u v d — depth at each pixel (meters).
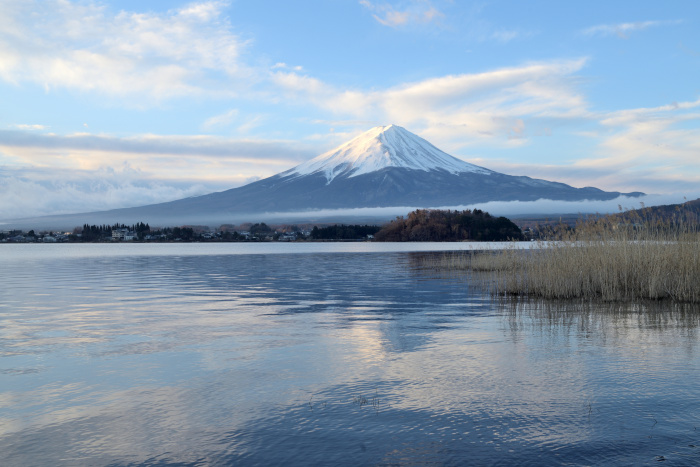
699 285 22.69
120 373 11.85
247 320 19.34
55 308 22.89
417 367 12.16
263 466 7.19
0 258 88.75
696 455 7.39
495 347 14.17
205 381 11.19
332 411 9.28
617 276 24.88
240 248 169.50
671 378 11.02
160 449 7.77
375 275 42.25
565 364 12.23
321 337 15.91
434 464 7.18
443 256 80.12
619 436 8.05
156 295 28.30
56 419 8.99
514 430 8.32
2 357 13.41
